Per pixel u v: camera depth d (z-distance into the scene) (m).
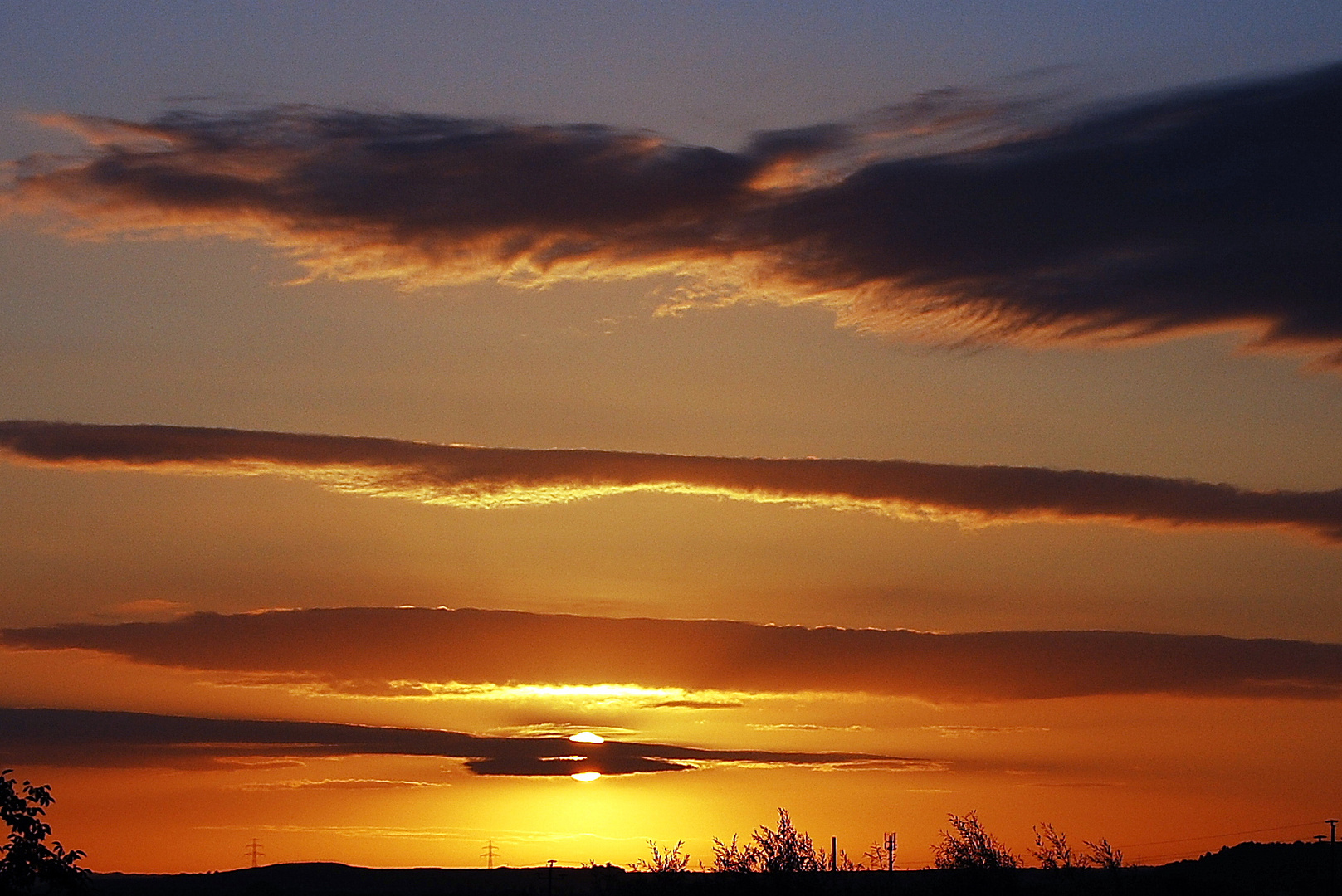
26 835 25.70
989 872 63.31
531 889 93.25
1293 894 97.00
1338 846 115.19
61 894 25.94
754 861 59.47
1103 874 71.75
